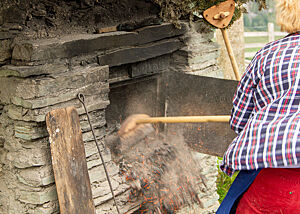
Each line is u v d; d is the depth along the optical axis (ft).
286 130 4.56
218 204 11.86
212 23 9.70
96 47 8.45
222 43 16.87
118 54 8.99
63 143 7.50
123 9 9.83
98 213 8.47
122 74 9.81
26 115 7.39
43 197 7.71
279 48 4.96
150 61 10.32
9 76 7.54
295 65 4.72
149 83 10.89
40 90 7.23
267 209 4.99
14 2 7.64
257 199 5.07
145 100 11.03
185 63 10.78
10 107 7.67
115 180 8.83
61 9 8.45
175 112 10.43
